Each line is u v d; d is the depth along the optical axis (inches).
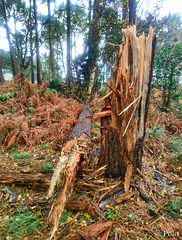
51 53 522.3
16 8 388.8
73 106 201.8
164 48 180.5
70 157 71.1
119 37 284.7
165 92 185.2
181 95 196.9
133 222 61.3
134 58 72.0
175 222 61.5
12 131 131.9
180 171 95.7
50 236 48.9
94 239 52.4
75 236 53.5
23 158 111.2
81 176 80.9
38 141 133.0
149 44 73.2
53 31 469.4
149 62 75.2
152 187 79.8
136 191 75.7
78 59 311.9
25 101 197.2
